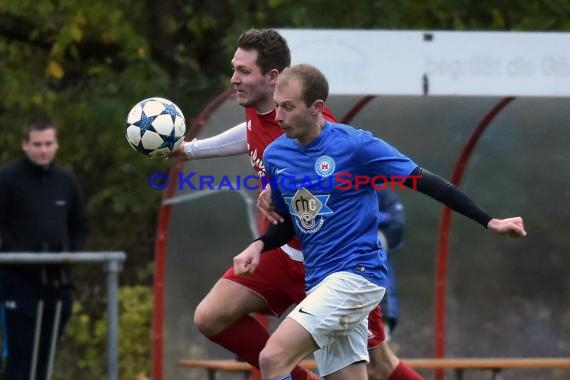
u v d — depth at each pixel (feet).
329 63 67.67
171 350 76.38
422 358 82.74
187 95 111.14
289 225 51.98
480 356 82.43
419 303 83.05
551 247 81.71
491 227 47.57
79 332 103.09
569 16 122.52
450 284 82.64
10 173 74.13
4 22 120.78
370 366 58.23
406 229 83.05
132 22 121.60
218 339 56.39
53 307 73.41
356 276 49.57
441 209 81.87
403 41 68.08
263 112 53.72
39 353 73.41
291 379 54.75
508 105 79.36
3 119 119.24
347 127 50.34
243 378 74.18
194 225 76.13
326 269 50.21
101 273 106.22
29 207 74.23
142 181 114.62
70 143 115.65
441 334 81.76
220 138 57.26
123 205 112.68
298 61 67.46
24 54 125.49
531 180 81.41
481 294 82.48
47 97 116.67
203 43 122.72
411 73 68.18
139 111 54.95
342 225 49.85
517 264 82.23
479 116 80.69
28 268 72.54
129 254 113.80
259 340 56.24
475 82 68.69
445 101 79.30
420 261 83.15
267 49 52.95
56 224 74.90
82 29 117.70
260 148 54.34
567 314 81.87
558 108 79.10
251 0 120.47
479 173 82.07
